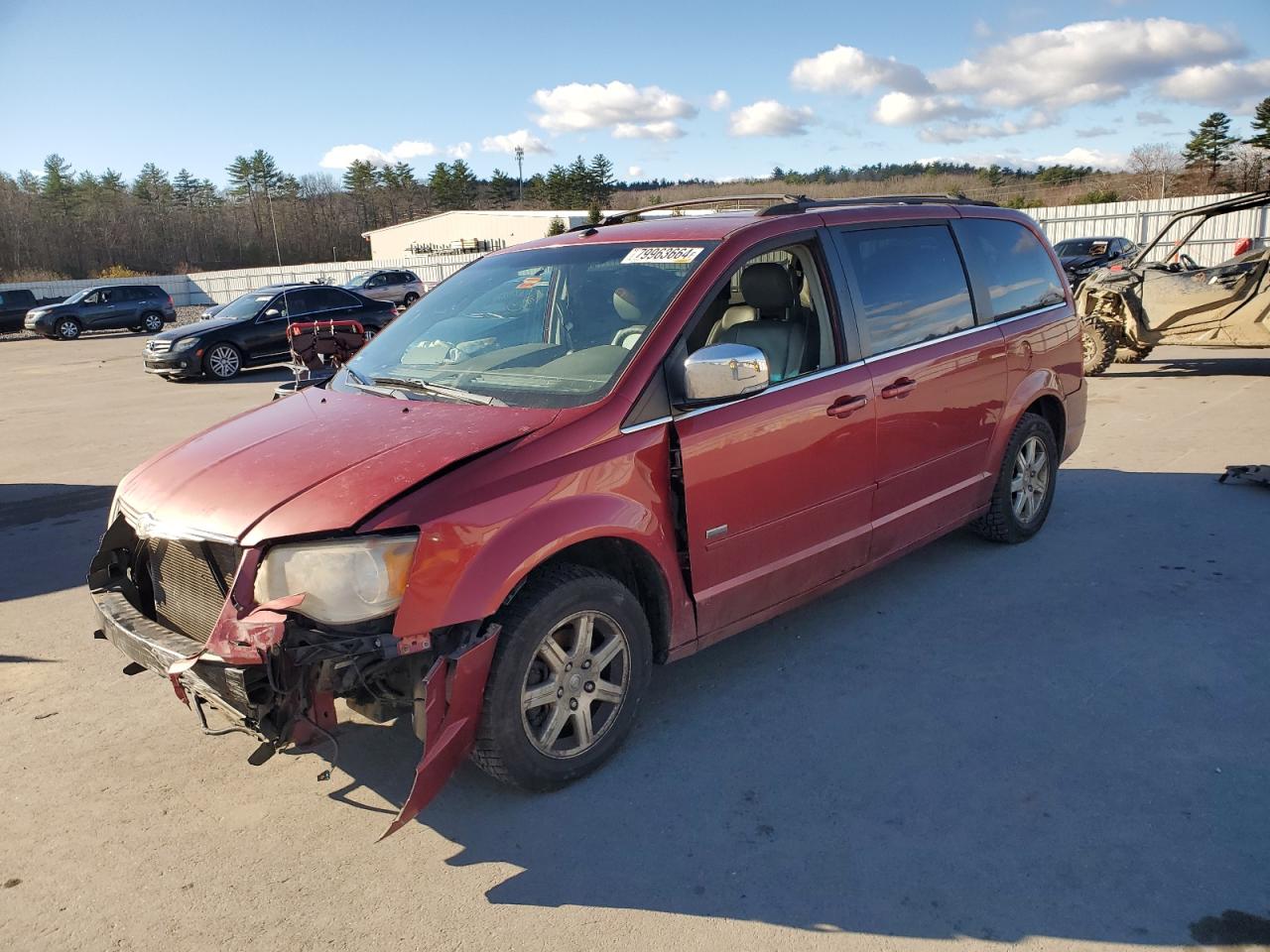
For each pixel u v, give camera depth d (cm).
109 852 293
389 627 264
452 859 282
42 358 2322
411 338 407
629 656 323
